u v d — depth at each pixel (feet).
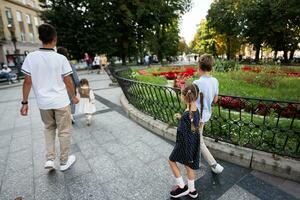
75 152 11.32
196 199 7.44
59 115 8.77
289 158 8.70
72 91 9.04
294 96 18.40
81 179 8.87
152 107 14.92
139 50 97.76
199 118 7.15
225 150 9.80
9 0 100.78
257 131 10.61
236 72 34.71
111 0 80.79
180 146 7.13
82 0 81.20
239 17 94.43
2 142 13.03
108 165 9.92
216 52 136.67
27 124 16.56
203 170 9.18
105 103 22.58
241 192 7.70
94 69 73.51
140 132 13.91
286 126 11.66
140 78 32.09
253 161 8.98
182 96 7.11
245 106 15.38
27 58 8.10
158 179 8.74
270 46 101.19
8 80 47.70
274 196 7.44
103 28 83.35
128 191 8.05
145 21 87.81
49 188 8.36
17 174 9.39
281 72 37.17
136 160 10.30
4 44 94.17
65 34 81.51
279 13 78.64
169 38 122.01
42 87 8.27
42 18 82.89
